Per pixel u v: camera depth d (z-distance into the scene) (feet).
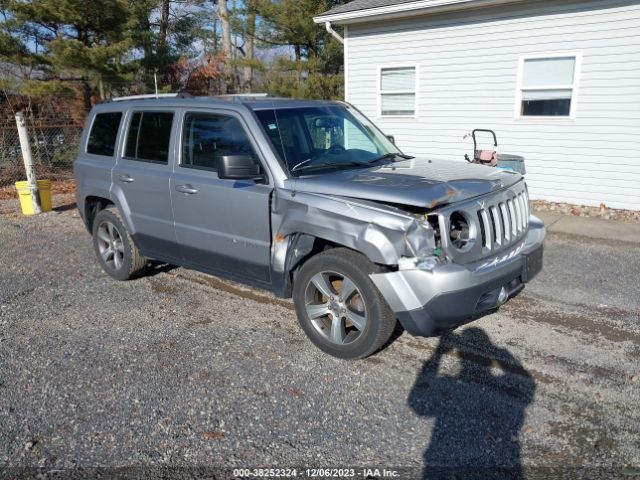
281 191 12.87
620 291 16.85
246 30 61.21
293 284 13.38
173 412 10.66
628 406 10.59
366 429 10.04
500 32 31.96
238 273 14.62
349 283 11.96
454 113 35.06
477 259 11.53
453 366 12.27
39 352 13.28
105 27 51.08
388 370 12.14
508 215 12.57
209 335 14.14
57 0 46.65
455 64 34.22
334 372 12.09
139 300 16.71
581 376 11.74
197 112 14.96
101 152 18.17
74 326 14.83
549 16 30.01
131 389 11.50
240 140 13.89
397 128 38.04
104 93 56.13
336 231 11.76
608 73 28.84
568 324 14.44
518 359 12.55
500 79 32.63
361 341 12.01
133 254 17.72
